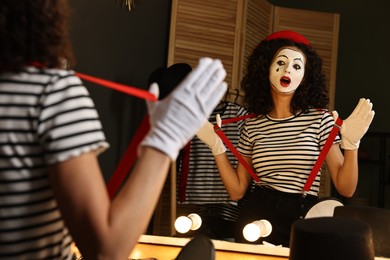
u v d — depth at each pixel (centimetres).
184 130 63
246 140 183
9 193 59
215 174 225
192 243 88
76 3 188
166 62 264
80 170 59
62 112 59
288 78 170
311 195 166
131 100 233
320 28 301
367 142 322
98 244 59
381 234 122
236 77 264
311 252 79
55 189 60
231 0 264
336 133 161
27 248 60
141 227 61
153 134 63
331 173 171
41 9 61
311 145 167
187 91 63
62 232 66
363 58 327
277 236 162
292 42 177
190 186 225
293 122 173
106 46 211
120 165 70
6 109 59
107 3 210
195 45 253
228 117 228
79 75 71
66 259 70
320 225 82
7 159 59
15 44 59
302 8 335
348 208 126
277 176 169
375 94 323
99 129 62
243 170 186
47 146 59
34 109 59
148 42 246
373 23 327
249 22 276
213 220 216
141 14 238
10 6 59
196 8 255
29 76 60
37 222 61
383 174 308
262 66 180
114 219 59
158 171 61
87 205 58
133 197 60
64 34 65
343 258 77
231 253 134
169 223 237
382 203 310
